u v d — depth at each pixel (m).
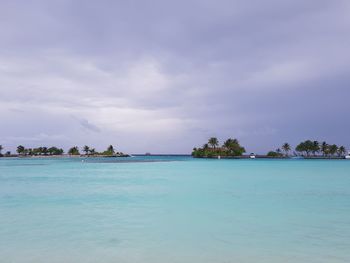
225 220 14.76
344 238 11.64
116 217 15.64
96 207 18.52
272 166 79.12
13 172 55.28
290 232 12.53
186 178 40.88
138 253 10.04
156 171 58.00
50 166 81.75
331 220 14.71
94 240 11.48
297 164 93.81
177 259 9.51
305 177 41.50
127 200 21.36
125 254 9.96
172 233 12.42
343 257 9.62
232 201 20.64
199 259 9.51
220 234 12.27
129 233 12.46
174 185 31.42
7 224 14.04
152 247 10.64
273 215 15.98
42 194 24.70
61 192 25.97
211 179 39.00
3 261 9.38
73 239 11.62
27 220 14.91
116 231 12.77
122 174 49.75
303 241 11.30
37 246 10.81
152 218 15.22
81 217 15.51
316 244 10.93
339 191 25.84
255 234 12.23
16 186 30.86
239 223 14.10
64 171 58.44
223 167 74.12
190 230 12.92
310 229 12.99
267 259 9.48
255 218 15.20
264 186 30.16
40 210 17.62
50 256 9.80
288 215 15.96
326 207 18.25
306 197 22.39
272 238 11.69
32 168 70.69
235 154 179.62
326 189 27.38
